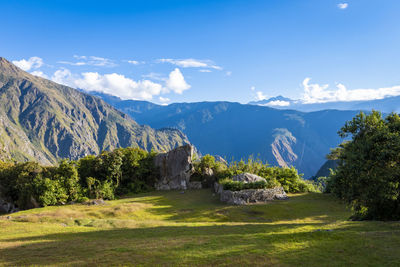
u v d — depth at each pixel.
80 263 15.63
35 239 23.02
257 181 53.06
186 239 21.05
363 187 26.20
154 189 72.88
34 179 55.25
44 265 15.52
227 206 45.31
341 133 31.31
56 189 53.91
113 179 69.62
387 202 26.88
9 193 62.84
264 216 39.34
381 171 24.39
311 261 15.25
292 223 32.06
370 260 15.34
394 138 24.52
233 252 16.92
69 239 22.84
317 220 36.16
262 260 15.44
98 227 29.78
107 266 14.98
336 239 19.25
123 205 44.34
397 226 23.86
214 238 21.08
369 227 24.02
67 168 60.59
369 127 28.83
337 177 29.34
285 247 17.64
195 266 14.68
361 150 26.67
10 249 19.36
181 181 71.12
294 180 65.88
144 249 18.19
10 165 72.75
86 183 65.31
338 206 45.59
